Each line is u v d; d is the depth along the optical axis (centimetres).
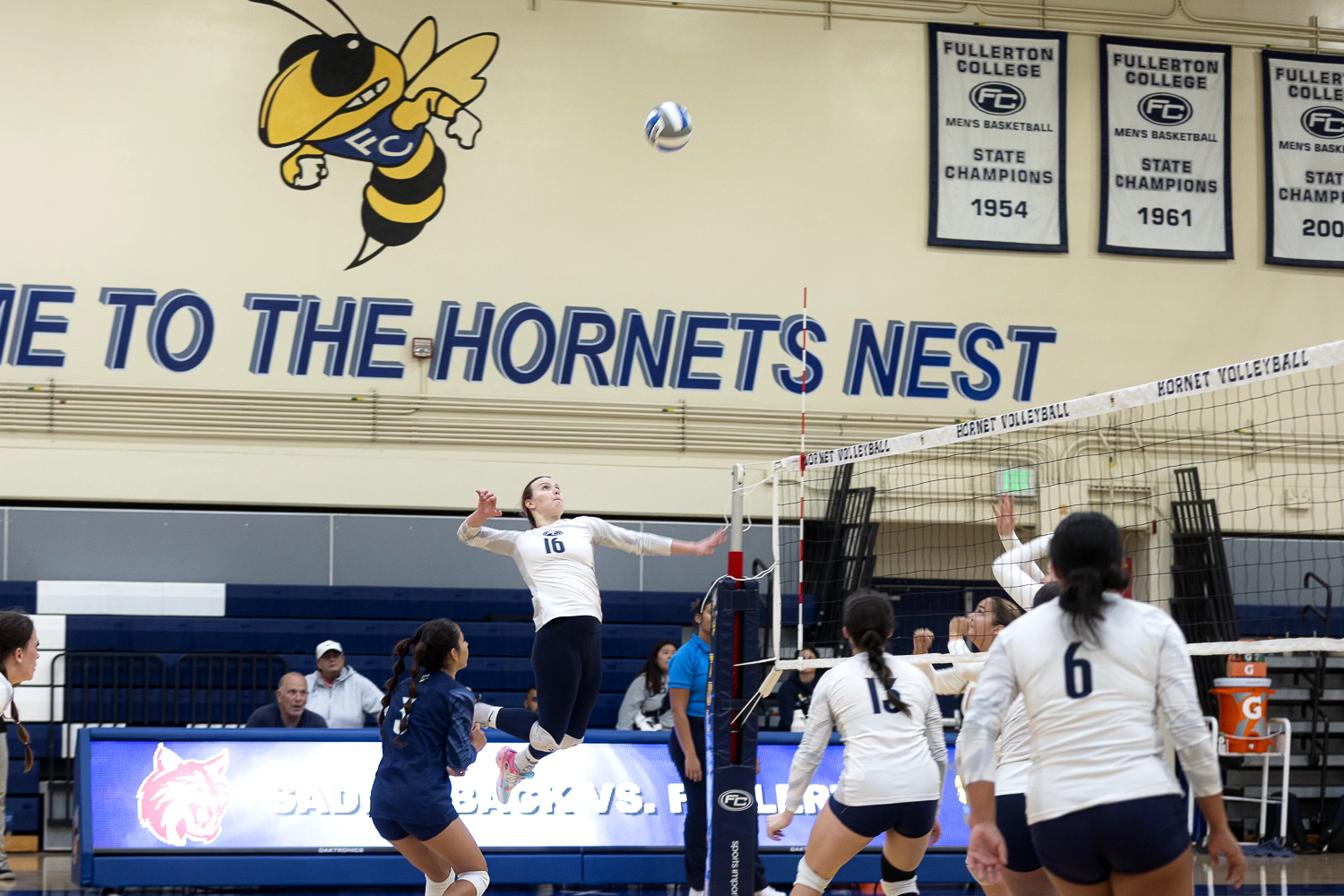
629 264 1195
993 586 1214
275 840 770
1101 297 1265
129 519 1105
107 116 1133
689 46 1226
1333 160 1315
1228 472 1254
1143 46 1293
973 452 1230
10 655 568
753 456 1197
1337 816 1114
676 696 708
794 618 1166
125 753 777
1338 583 1252
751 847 608
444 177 1176
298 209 1152
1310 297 1299
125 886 761
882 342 1225
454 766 546
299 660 1116
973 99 1262
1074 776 326
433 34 1187
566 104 1202
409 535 1147
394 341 1156
